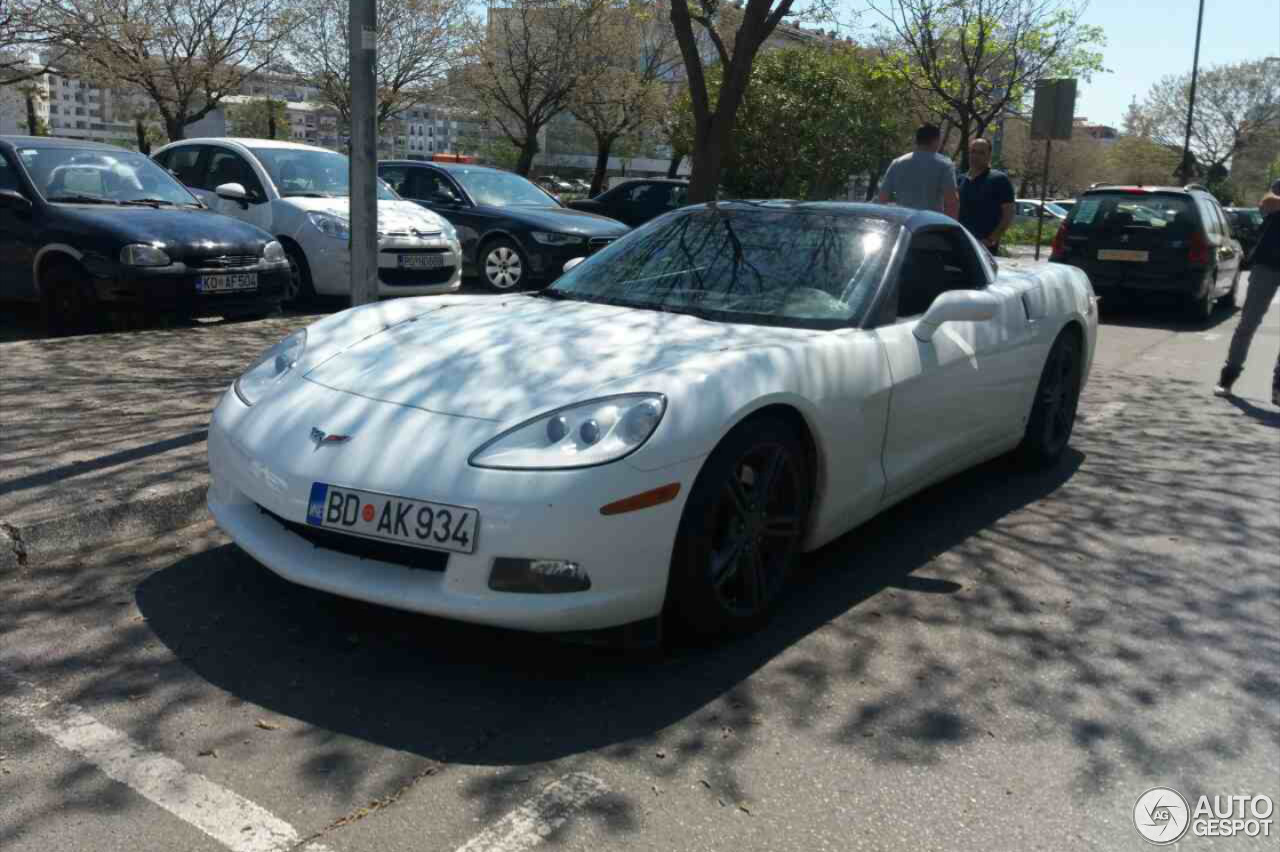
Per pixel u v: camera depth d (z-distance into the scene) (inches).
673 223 187.0
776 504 143.5
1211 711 127.3
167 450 187.0
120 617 137.1
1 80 991.6
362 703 119.0
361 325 157.6
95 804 98.4
